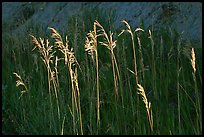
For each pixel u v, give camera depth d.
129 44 6.35
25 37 7.18
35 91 5.65
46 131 5.11
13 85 5.92
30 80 6.02
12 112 5.62
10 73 6.38
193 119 5.08
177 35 6.52
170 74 5.63
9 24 8.58
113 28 6.85
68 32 6.98
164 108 5.16
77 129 4.98
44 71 6.19
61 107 5.16
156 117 4.79
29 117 5.38
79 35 6.38
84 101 5.50
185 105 5.14
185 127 4.87
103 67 5.82
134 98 5.29
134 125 4.82
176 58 5.97
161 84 5.48
